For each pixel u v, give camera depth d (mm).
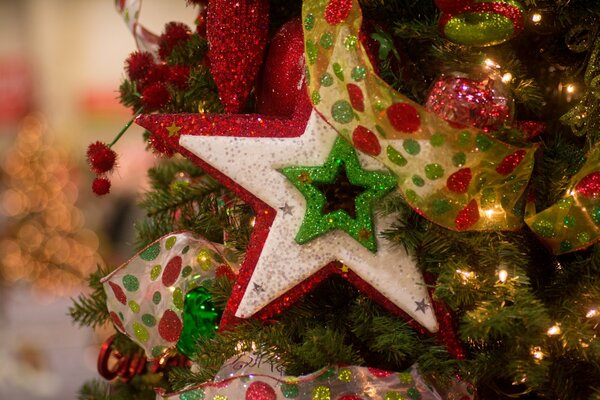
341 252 975
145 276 1059
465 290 947
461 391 975
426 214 947
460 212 944
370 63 925
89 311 1171
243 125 984
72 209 3998
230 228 1085
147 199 1197
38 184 3977
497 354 968
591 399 935
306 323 1015
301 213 976
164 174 1256
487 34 930
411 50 1016
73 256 3984
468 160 924
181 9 4543
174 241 1053
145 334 1056
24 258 3945
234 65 1007
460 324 983
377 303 1008
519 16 922
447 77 930
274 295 979
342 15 933
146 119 985
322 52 947
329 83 948
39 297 4023
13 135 5145
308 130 977
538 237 975
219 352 994
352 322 1018
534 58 1065
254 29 1005
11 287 3980
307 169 971
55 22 4992
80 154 4523
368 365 1030
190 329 1057
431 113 916
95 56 5031
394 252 974
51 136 4176
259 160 978
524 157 924
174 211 1158
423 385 960
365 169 970
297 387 958
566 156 1003
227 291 1026
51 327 3604
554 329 939
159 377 1211
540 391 981
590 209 948
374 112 931
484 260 964
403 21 1003
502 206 948
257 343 979
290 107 1018
